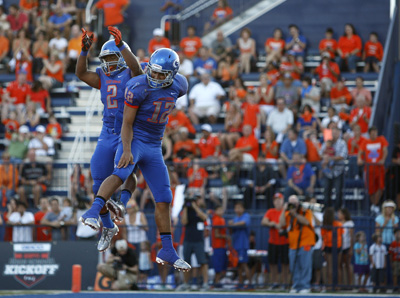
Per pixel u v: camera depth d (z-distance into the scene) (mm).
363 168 53938
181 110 63281
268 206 54875
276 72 69875
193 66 72438
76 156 63938
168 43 75625
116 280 47938
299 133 60562
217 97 67062
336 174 53438
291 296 44188
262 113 63438
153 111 23062
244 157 58094
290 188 53500
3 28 79250
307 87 65812
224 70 71688
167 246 24391
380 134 61719
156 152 23812
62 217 52250
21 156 61375
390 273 47562
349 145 57375
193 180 55375
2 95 69312
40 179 57375
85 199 52438
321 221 50375
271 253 48781
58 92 71125
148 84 22750
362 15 79250
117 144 23672
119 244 47844
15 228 51125
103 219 23891
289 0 80438
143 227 50000
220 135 61312
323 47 75812
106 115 24000
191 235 48562
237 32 81125
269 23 80812
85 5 83000
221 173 55812
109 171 23969
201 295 44531
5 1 86188
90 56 77688
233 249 49438
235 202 55188
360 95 61719
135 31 85625
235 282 49688
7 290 48406
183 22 83250
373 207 53500
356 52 73812
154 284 48375
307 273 46812
